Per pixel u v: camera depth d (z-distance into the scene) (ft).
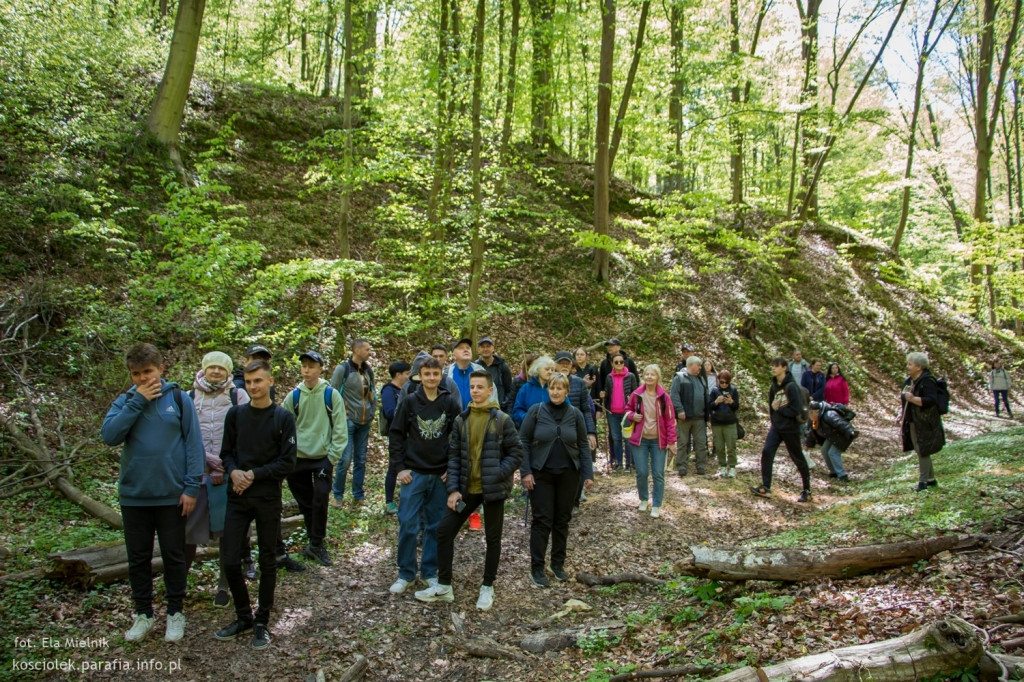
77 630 13.66
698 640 12.91
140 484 13.15
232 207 32.78
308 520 19.03
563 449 17.75
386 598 16.40
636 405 24.31
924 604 12.37
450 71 34.53
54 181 33.91
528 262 53.83
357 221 48.55
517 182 60.34
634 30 58.23
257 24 58.59
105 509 19.12
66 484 20.12
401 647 14.16
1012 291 69.41
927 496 20.94
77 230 29.09
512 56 44.65
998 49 81.20
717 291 59.26
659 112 58.85
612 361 32.63
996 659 9.46
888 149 91.35
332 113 58.34
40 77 36.70
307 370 18.21
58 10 38.83
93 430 22.72
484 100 52.75
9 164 33.60
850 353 59.98
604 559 19.58
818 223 80.12
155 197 38.93
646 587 17.43
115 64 45.42
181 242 31.76
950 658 9.42
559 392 17.71
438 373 16.92
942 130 98.63
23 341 24.97
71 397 24.32
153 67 49.26
